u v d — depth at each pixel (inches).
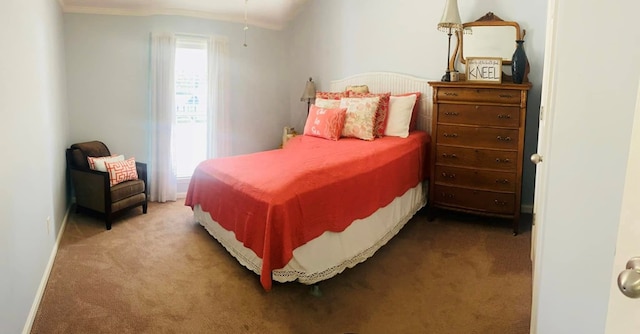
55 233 122.6
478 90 135.7
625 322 28.4
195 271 108.4
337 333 81.7
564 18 43.3
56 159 131.6
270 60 207.2
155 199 176.4
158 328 82.7
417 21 163.0
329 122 149.4
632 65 39.1
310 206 95.3
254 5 184.4
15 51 85.2
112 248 123.0
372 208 114.3
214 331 82.0
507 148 134.3
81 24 161.5
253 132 206.2
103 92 168.4
